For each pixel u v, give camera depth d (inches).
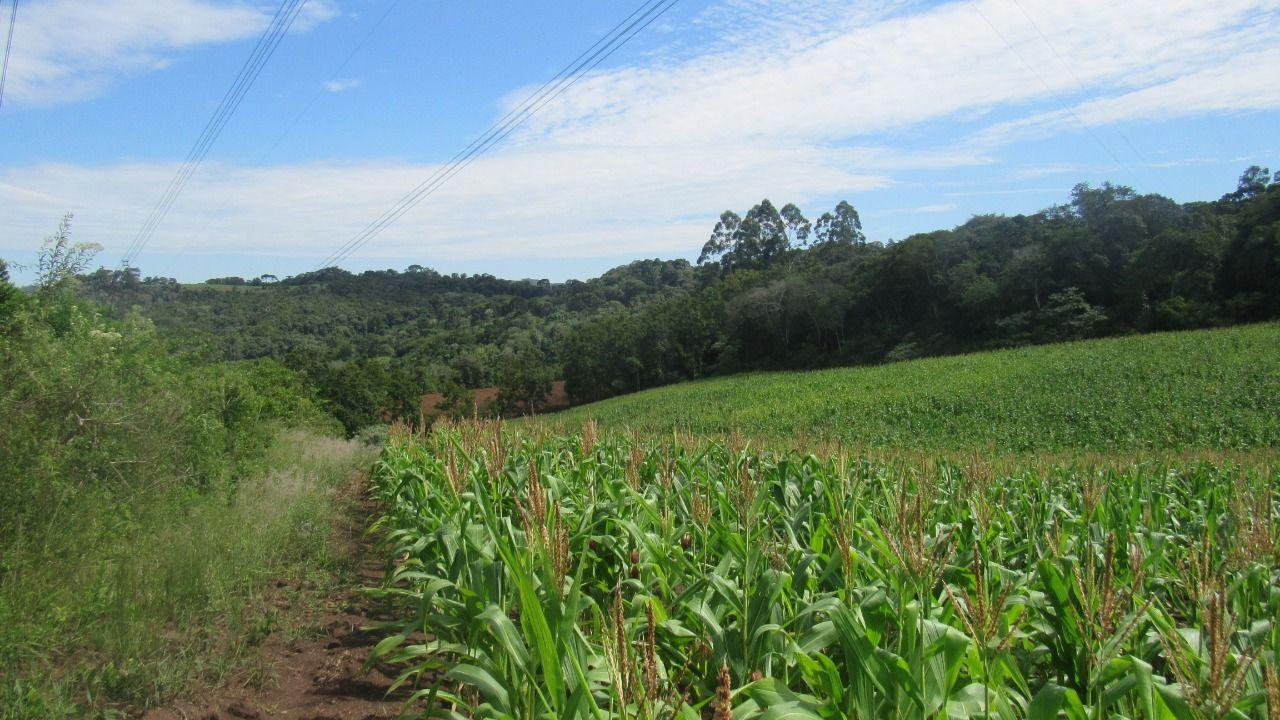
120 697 166.7
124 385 290.8
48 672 164.7
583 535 206.5
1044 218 2546.8
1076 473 477.7
